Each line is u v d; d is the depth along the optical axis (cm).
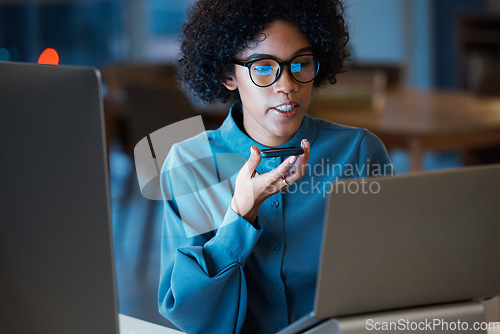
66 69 78
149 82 377
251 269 115
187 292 104
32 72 78
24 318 84
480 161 379
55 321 84
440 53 685
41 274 82
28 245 81
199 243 113
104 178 80
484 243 82
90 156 80
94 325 84
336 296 79
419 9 686
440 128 294
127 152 375
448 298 84
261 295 116
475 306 85
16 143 79
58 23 645
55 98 78
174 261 112
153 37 666
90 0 616
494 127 302
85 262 82
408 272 80
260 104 106
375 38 684
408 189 76
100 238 81
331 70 119
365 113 344
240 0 104
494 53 611
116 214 411
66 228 81
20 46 643
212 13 110
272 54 104
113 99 373
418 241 79
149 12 660
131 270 330
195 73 118
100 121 79
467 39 607
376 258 78
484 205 79
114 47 657
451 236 80
